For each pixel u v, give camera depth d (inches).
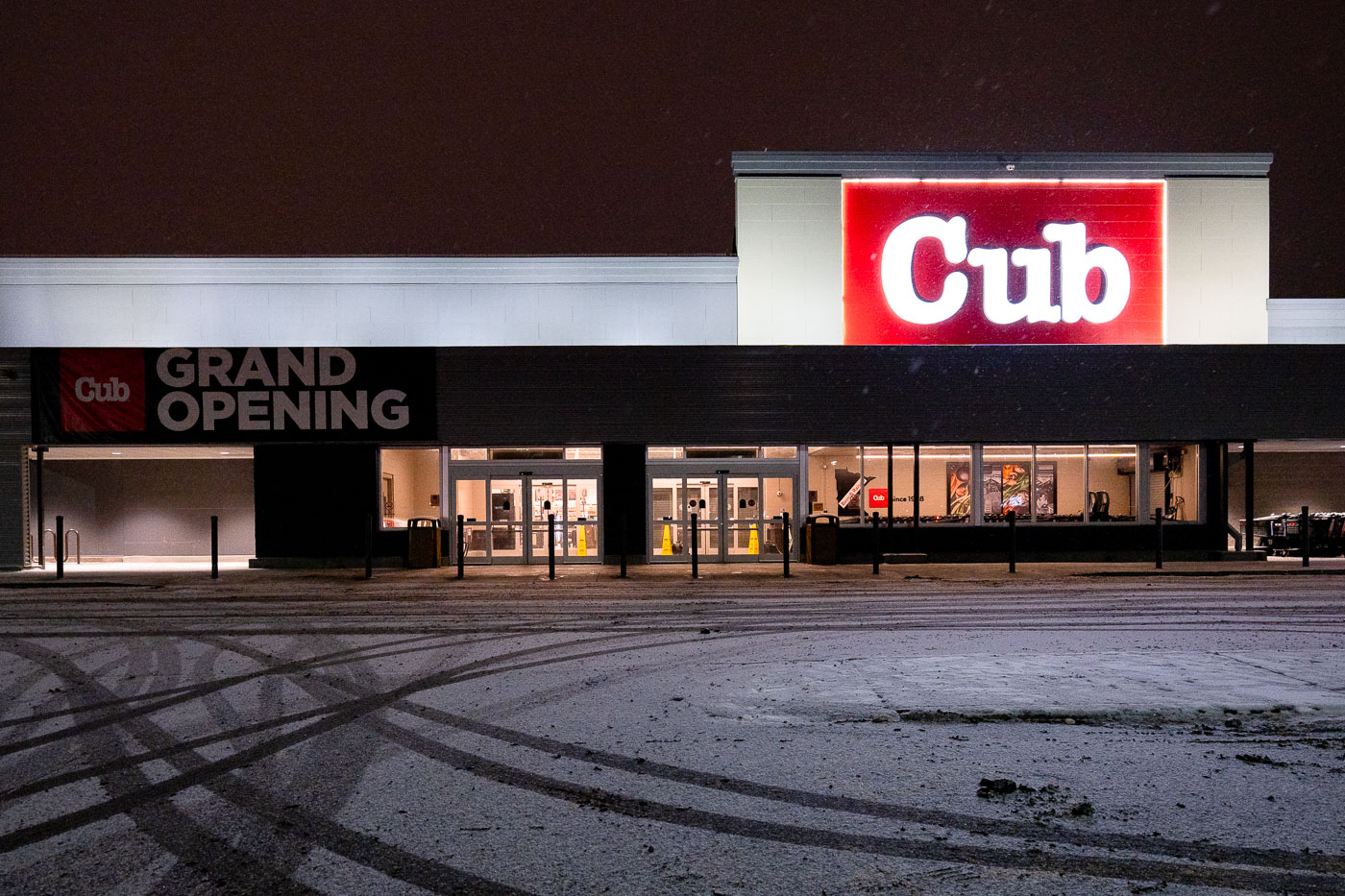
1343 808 153.6
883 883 126.0
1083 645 313.1
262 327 682.2
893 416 679.1
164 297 677.9
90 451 692.7
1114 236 699.4
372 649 315.6
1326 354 686.5
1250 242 703.7
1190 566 645.3
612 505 687.1
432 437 663.8
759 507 696.4
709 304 694.5
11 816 154.7
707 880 127.2
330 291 685.9
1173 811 152.6
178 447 662.5
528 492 690.2
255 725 213.2
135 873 131.0
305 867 132.6
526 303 692.1
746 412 676.1
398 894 124.0
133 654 308.8
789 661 283.1
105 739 202.1
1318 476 842.8
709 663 284.2
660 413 674.8
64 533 729.0
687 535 691.4
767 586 526.3
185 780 173.3
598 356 674.2
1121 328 697.6
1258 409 682.2
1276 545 747.4
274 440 655.8
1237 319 701.3
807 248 695.7
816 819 149.8
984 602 444.5
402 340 687.1
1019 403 681.6
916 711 210.2
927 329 695.1
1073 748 187.6
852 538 691.4
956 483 697.0
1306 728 202.4
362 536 669.3
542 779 171.6
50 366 650.2
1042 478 699.4
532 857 135.7
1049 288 697.0
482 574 609.0
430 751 190.7
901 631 350.3
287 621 385.7
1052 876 128.0
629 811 154.5
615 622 378.3
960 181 698.8
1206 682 235.1
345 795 163.6
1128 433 680.4
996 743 191.2
